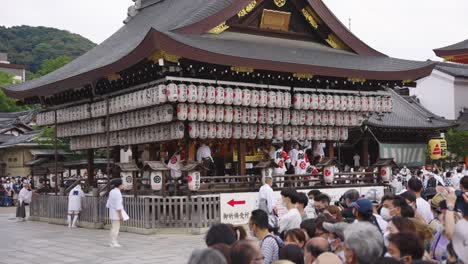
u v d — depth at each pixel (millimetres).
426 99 59188
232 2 26938
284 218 10367
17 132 69125
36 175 35344
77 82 27047
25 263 16922
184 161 23328
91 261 16828
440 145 47406
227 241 7102
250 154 28734
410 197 10336
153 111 24906
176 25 27125
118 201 19609
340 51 31031
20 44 139000
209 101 23703
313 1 29156
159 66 23375
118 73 24656
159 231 22281
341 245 7797
